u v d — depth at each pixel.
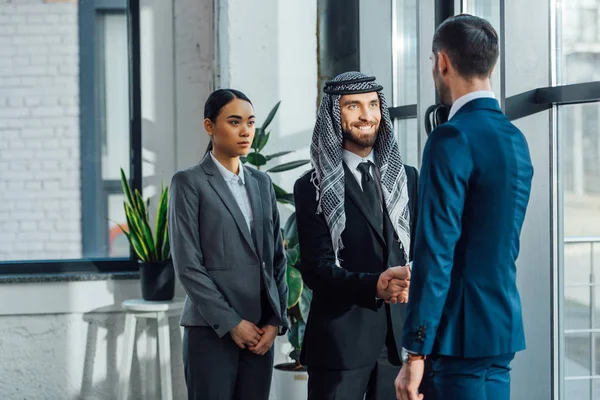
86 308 4.66
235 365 3.04
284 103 4.59
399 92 4.20
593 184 3.13
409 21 4.03
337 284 2.48
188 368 3.06
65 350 4.66
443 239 2.05
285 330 3.20
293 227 3.99
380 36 4.26
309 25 4.60
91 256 4.95
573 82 3.02
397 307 2.56
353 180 2.59
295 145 4.60
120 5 4.91
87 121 4.93
